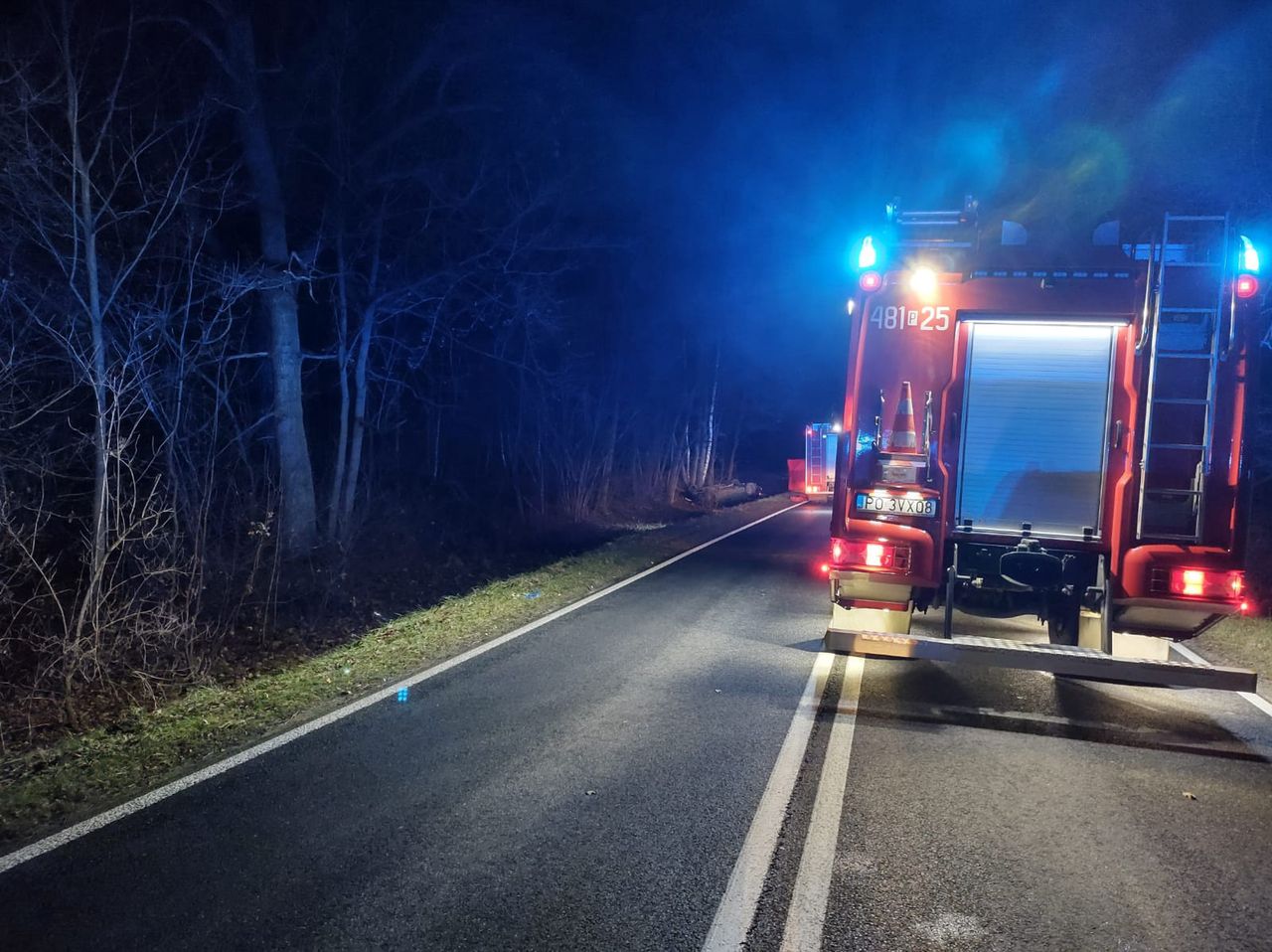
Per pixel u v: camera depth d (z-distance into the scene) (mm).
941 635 8930
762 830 4652
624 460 30438
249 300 15109
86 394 10422
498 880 4105
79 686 8094
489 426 25203
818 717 6594
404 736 6098
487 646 8867
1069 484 6930
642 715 6586
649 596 11898
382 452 21406
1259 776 5551
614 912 3852
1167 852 4484
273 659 9383
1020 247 7004
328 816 4801
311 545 13961
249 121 12953
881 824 4758
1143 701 7211
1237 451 6438
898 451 7180
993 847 4508
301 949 3566
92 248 8328
